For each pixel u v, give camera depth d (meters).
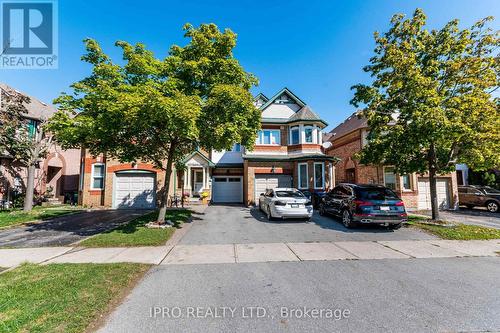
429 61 10.29
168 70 9.72
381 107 11.15
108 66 8.77
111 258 6.25
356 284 4.69
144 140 10.45
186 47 10.25
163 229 9.50
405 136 10.14
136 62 8.81
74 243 7.80
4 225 10.48
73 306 3.66
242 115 9.58
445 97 10.26
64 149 10.03
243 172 21.72
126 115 7.46
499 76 9.91
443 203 18.02
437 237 8.74
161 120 8.08
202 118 9.13
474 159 9.73
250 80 10.96
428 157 11.29
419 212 15.97
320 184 18.22
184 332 3.14
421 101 9.91
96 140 9.52
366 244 7.77
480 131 9.52
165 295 4.20
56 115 8.75
